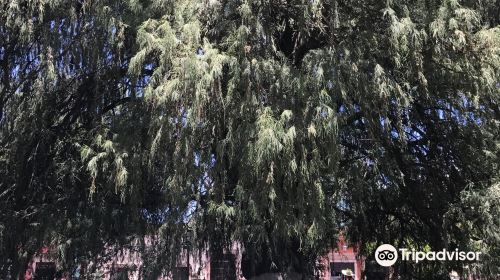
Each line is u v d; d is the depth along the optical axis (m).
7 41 8.19
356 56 6.85
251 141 6.16
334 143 6.36
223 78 6.60
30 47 8.30
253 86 6.41
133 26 7.47
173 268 8.28
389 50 6.81
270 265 8.13
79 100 8.84
